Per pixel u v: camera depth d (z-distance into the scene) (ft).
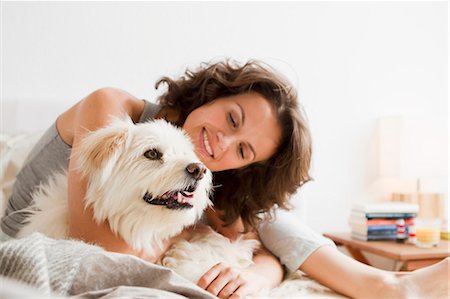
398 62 9.29
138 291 2.50
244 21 8.15
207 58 7.89
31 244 2.71
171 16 7.68
